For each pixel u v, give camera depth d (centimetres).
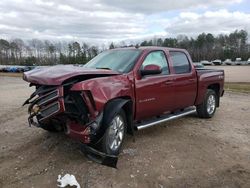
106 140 488
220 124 770
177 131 684
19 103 1050
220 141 627
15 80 2598
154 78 597
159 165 490
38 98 475
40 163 484
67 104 461
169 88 637
